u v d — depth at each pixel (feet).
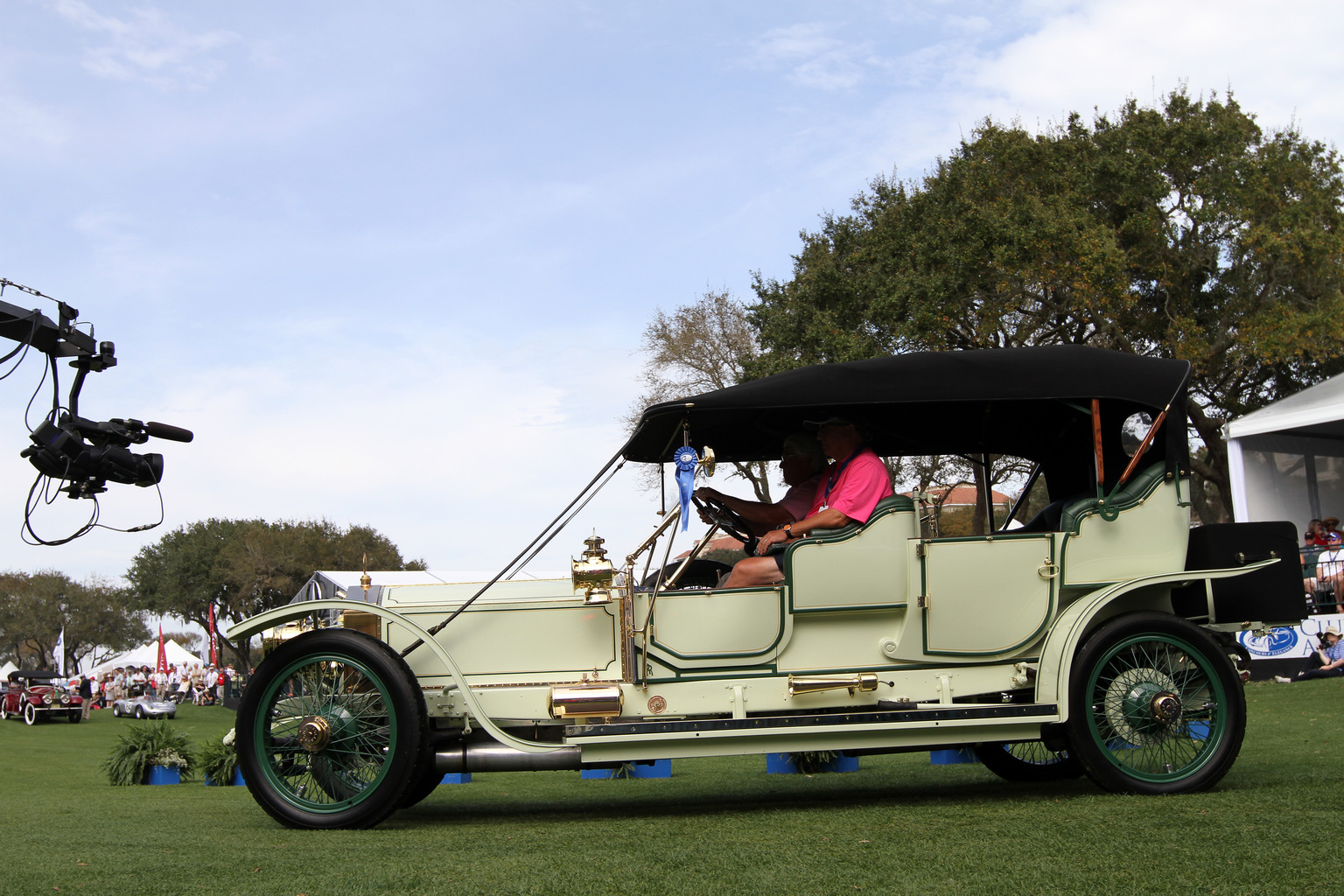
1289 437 48.67
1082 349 14.71
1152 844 10.07
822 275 65.92
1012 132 63.21
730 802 15.33
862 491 14.62
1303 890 8.24
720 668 14.26
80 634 229.66
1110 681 14.11
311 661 13.46
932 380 14.26
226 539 170.60
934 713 13.64
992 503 18.13
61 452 13.38
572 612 14.64
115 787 25.25
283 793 13.33
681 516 14.20
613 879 9.25
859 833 11.38
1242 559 14.62
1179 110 65.77
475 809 15.74
